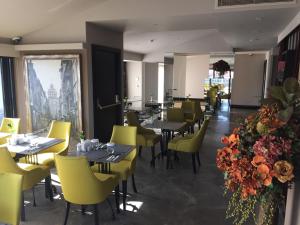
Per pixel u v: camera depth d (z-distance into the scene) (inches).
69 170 99.5
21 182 81.6
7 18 164.1
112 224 116.3
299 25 165.0
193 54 419.8
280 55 230.5
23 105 214.2
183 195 143.5
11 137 154.7
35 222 117.6
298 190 54.6
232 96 476.1
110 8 182.1
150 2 174.4
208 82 450.0
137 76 449.1
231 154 54.9
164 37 346.9
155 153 214.2
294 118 52.9
